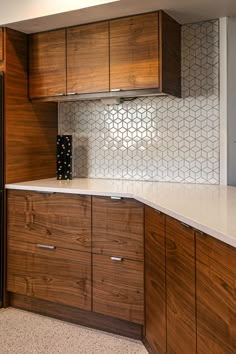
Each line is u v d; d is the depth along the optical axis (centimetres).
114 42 266
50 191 264
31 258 278
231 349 125
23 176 302
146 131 303
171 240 179
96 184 280
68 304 262
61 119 338
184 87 286
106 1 238
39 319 271
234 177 277
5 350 225
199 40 279
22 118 300
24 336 244
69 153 314
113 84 267
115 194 236
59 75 289
